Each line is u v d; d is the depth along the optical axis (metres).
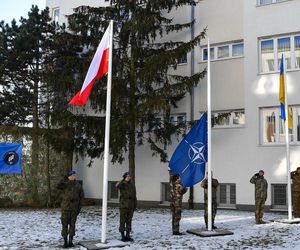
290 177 15.63
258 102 18.83
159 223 14.36
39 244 10.60
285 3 18.75
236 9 20.00
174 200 12.02
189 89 18.38
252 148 18.72
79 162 23.17
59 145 19.36
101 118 18.84
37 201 20.48
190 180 11.98
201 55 20.75
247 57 19.30
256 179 14.33
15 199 20.30
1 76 22.69
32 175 20.52
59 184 10.41
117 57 18.97
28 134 20.52
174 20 21.48
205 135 12.23
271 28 18.91
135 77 18.62
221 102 19.88
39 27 21.98
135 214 17.08
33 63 22.61
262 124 18.94
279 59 18.88
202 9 20.83
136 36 18.78
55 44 21.38
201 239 11.09
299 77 18.16
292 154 17.86
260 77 18.92
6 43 22.09
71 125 18.88
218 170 19.41
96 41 19.55
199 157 12.10
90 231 12.77
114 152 18.50
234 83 19.64
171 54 17.83
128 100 18.86
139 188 21.20
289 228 12.96
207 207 12.56
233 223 14.30
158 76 19.22
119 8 19.34
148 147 21.12
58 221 14.79
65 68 19.78
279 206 18.05
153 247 10.05
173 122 20.09
